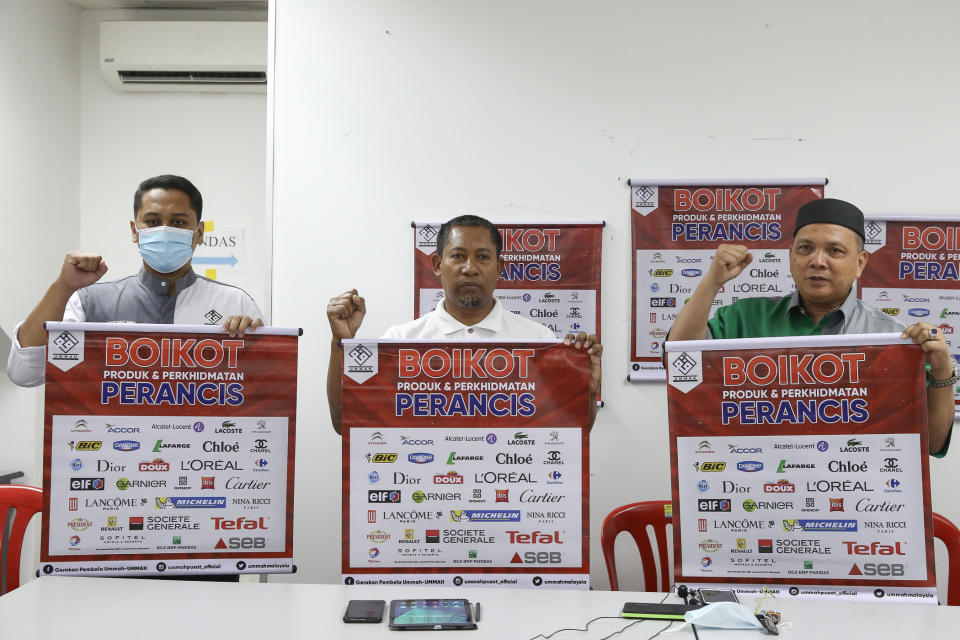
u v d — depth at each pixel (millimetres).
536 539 1981
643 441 3090
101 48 3959
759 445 1928
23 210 3666
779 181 3051
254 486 2055
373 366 2010
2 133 3514
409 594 1874
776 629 1598
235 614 1704
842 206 2596
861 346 1900
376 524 1988
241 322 2064
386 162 3135
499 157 3123
